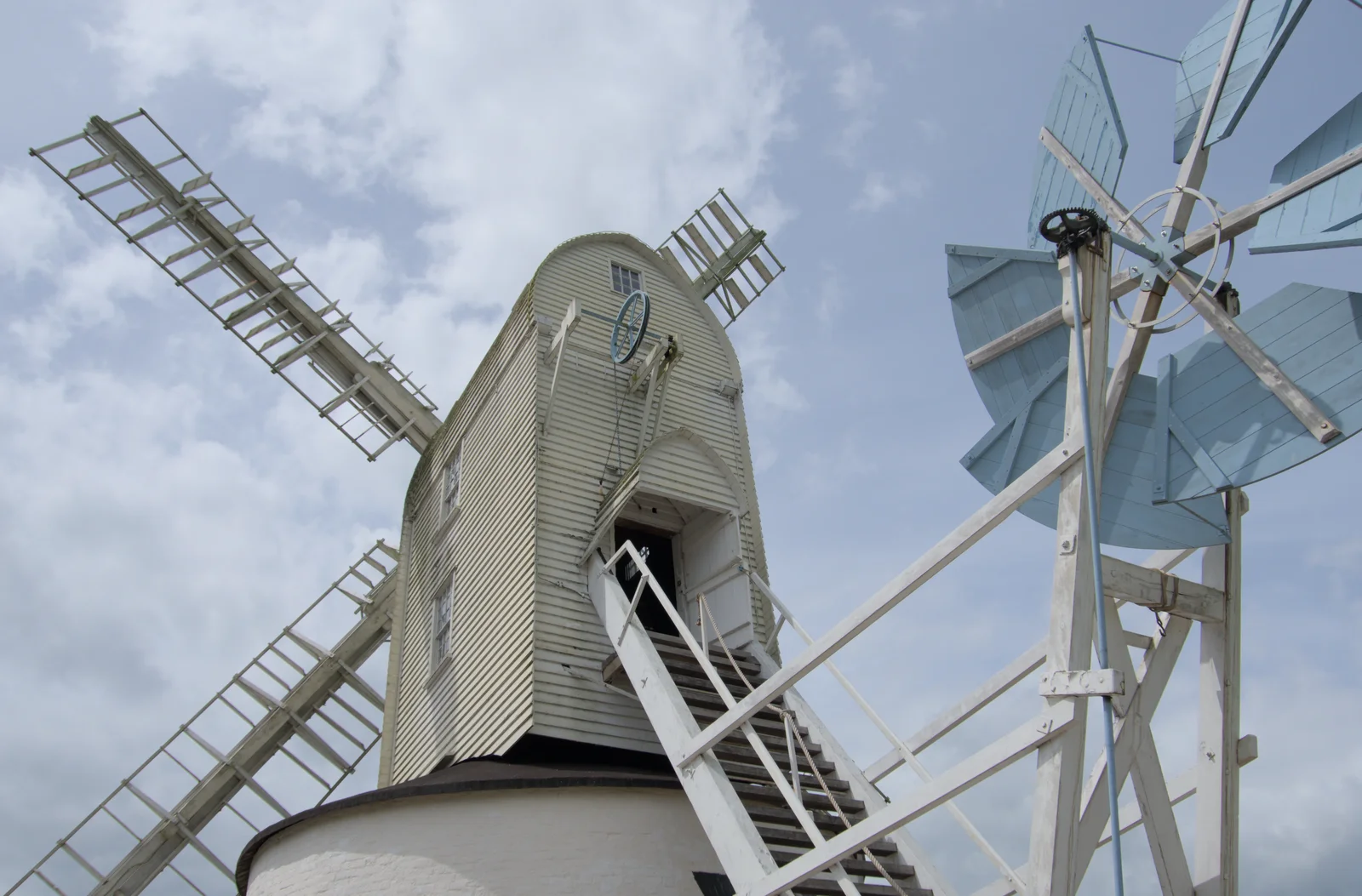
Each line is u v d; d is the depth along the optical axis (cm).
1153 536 927
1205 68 952
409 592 2031
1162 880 841
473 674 1579
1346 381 800
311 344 2380
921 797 817
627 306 1691
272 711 2242
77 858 2081
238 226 2422
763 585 1460
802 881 938
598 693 1423
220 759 2181
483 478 1775
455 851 1232
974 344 1070
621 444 1680
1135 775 860
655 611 1717
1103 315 843
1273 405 843
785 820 1141
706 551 1600
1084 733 750
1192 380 904
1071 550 775
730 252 2333
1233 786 869
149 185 2355
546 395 1659
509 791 1262
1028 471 810
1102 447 815
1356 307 813
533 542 1502
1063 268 845
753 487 1797
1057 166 1056
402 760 1820
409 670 1914
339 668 2314
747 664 1438
